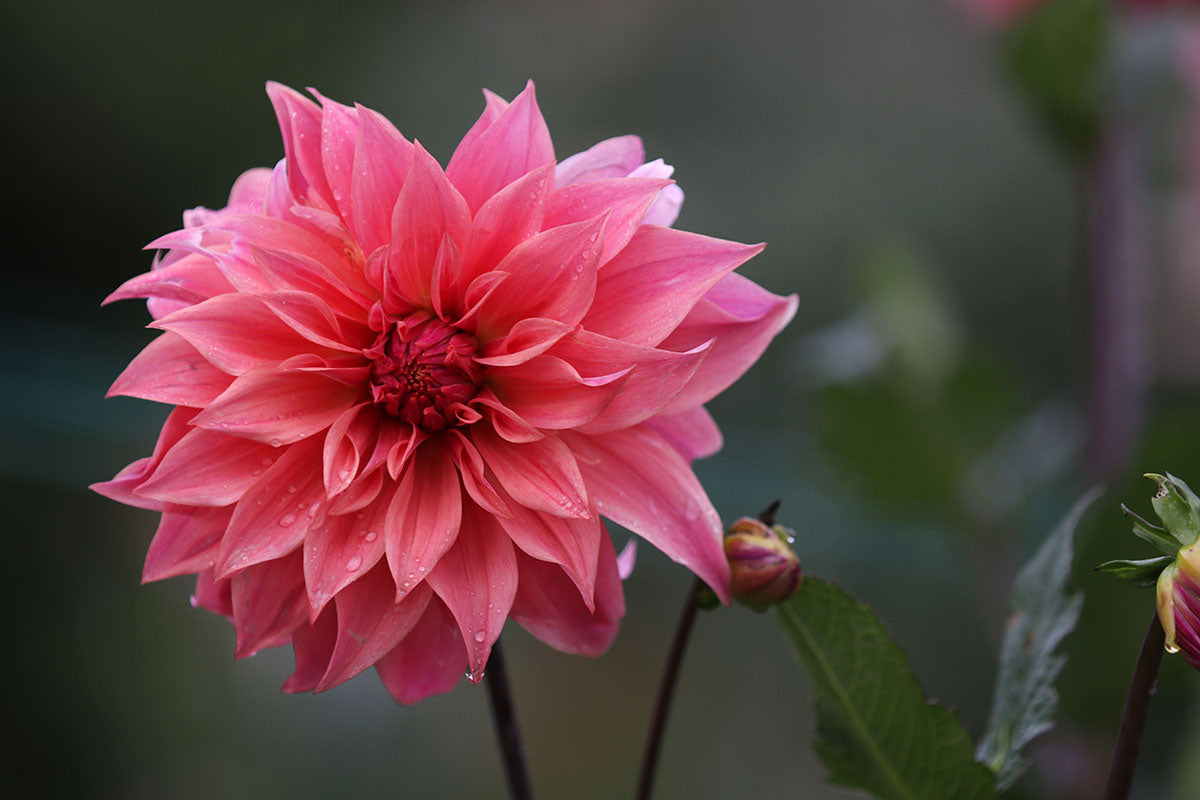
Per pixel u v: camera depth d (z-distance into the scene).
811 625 0.87
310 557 0.84
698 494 0.85
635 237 0.85
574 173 0.86
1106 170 1.05
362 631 0.84
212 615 1.75
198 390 0.84
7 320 1.93
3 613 1.62
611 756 1.78
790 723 1.79
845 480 1.16
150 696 1.67
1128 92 1.03
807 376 1.19
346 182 0.85
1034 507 1.14
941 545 1.26
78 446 1.47
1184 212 1.11
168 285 0.85
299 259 0.84
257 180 0.87
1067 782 1.02
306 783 1.66
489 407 0.86
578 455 0.85
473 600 0.84
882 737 0.87
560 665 1.86
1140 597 0.98
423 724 1.74
